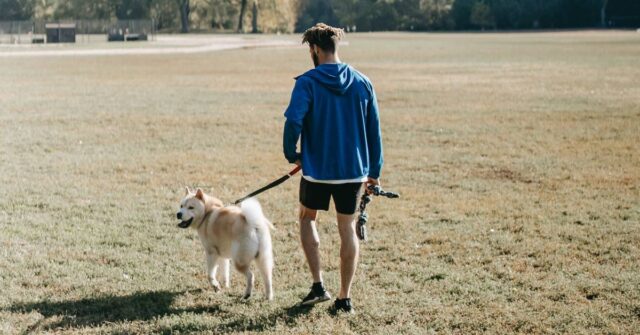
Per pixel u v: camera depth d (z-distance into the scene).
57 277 5.78
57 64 34.69
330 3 105.50
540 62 35.69
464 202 8.41
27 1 88.06
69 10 86.25
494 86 23.36
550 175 9.92
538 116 15.98
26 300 5.24
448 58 39.44
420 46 53.94
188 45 55.88
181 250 6.55
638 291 5.43
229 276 5.86
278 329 4.77
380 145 5.06
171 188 9.16
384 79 26.14
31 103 18.69
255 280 5.77
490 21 102.62
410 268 6.04
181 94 21.23
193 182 9.48
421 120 15.43
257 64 35.09
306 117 4.89
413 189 9.10
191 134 13.58
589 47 50.25
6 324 4.76
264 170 10.31
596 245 6.67
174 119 15.63
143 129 14.19
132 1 85.50
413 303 5.24
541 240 6.84
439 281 5.72
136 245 6.70
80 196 8.67
